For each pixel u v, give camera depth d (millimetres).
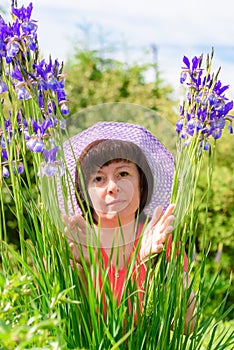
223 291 5102
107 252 2158
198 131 2041
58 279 1967
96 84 8320
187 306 2156
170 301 2006
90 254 1920
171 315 2041
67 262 1933
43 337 1547
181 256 2059
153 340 1968
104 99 8070
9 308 1696
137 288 2041
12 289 1699
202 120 2047
